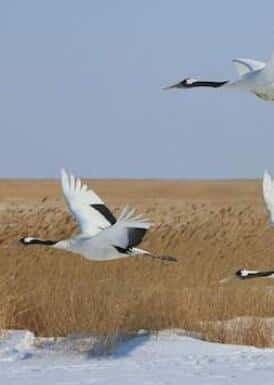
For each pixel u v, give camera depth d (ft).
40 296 59.82
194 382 44.52
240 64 47.03
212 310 60.54
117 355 51.60
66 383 44.60
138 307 57.98
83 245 45.57
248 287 65.57
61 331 57.06
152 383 44.42
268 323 59.21
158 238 75.61
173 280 68.33
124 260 69.72
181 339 54.44
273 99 46.60
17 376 46.60
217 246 75.20
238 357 50.62
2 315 58.18
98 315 56.29
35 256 67.92
